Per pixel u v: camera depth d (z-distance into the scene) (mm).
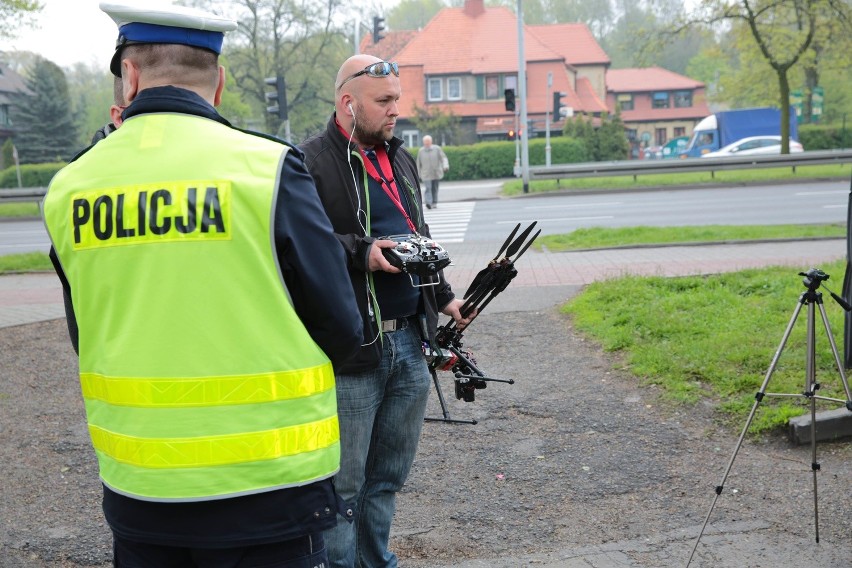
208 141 2137
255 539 2088
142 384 2070
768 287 8305
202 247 2066
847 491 4453
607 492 4633
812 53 29906
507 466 5035
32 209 28438
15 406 6410
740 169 26688
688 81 76875
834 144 42156
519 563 3914
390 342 3154
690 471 4824
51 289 11930
